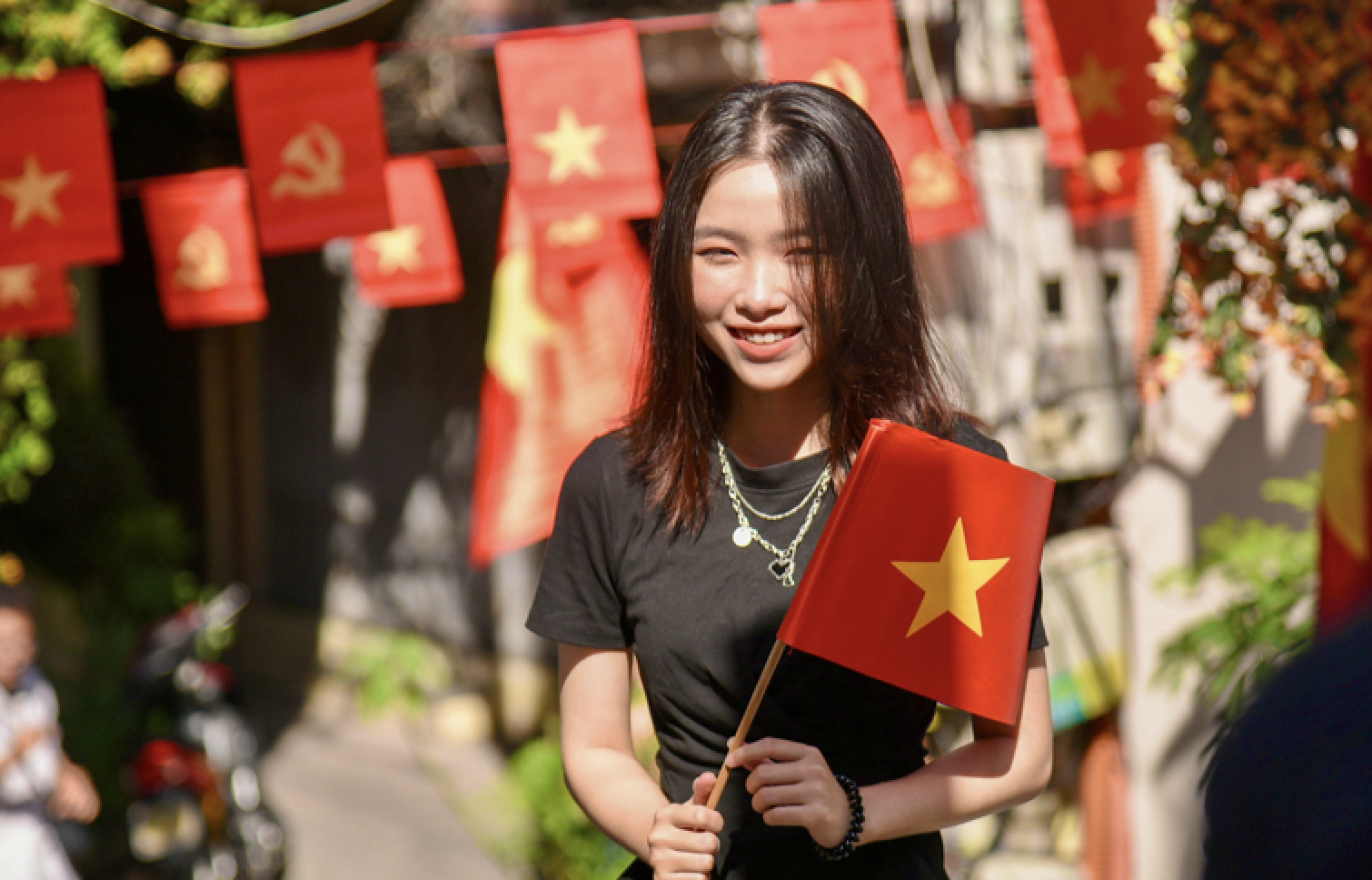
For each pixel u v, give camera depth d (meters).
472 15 6.63
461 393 8.72
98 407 7.34
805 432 1.56
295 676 9.59
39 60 5.51
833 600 1.41
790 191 1.44
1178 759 4.59
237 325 10.56
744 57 4.33
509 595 8.55
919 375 1.52
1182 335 3.34
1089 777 4.77
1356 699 0.53
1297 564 3.97
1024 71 4.34
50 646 6.86
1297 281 3.23
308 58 3.24
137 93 7.61
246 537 10.73
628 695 1.63
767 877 1.48
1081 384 4.43
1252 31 3.13
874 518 1.42
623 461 1.59
